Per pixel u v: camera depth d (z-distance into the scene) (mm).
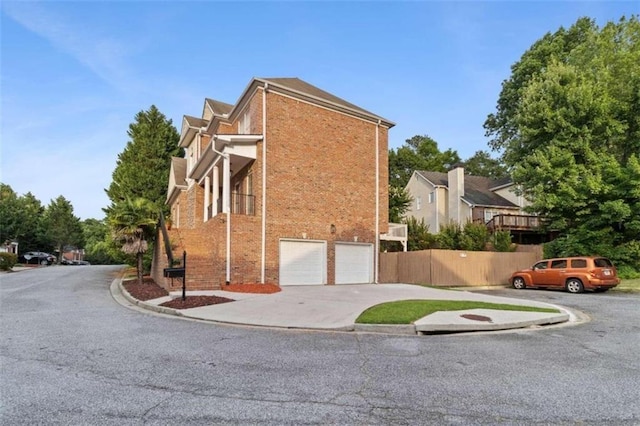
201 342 6566
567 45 26266
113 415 3566
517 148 24219
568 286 15938
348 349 6160
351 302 10750
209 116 22203
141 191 27797
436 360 5523
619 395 4164
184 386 4371
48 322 8289
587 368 5172
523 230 27750
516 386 4434
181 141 23984
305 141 16734
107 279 19141
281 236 15625
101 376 4711
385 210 19297
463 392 4230
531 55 27469
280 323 8195
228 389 4281
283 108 16266
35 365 5168
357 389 4301
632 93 19500
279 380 4594
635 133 19672
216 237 14031
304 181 16516
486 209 31281
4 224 38031
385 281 19172
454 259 18922
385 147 19625
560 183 19766
